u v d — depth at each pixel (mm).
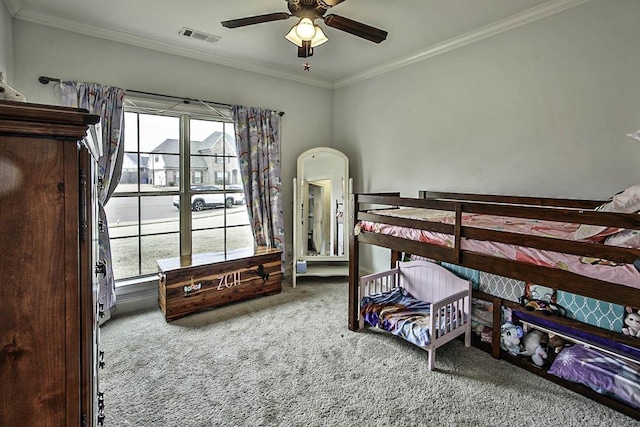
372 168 4137
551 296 2152
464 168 3197
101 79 2986
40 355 741
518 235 1853
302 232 4254
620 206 1526
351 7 2564
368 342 2650
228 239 3914
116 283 3199
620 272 1514
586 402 1940
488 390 2057
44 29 2725
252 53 3506
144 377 2168
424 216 2568
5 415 720
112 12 2652
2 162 685
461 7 2566
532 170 2727
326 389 2064
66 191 741
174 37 3109
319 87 4488
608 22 2299
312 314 3176
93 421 993
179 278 3031
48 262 734
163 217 3467
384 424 1779
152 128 3340
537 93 2668
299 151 4352
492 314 2457
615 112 2295
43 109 695
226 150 3832
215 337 2707
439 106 3371
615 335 1891
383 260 4094
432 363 2268
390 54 3541
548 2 2500
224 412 1860
